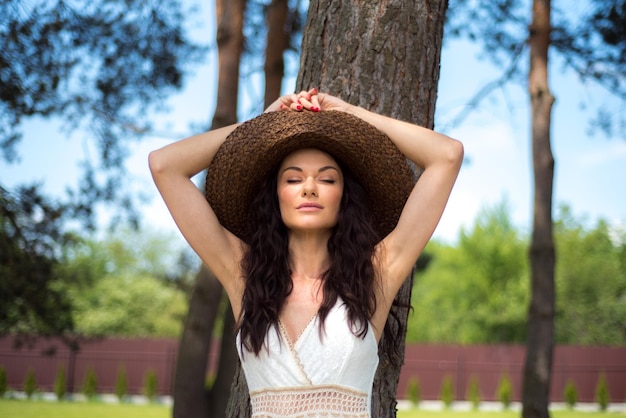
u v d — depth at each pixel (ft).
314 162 7.30
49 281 32.01
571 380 68.28
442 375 69.77
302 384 6.75
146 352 68.03
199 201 7.48
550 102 29.19
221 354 27.71
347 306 7.02
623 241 114.01
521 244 108.78
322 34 9.52
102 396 65.98
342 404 6.74
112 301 106.01
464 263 107.65
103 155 30.50
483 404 68.28
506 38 32.63
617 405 68.49
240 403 9.17
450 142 7.42
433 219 7.32
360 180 7.71
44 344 66.23
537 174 28.91
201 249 7.47
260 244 7.50
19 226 29.17
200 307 27.09
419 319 107.55
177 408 26.50
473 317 104.17
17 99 26.73
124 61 29.99
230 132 7.73
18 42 25.82
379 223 7.99
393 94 9.22
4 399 60.13
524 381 27.89
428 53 9.48
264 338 6.97
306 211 7.22
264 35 33.22
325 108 7.91
